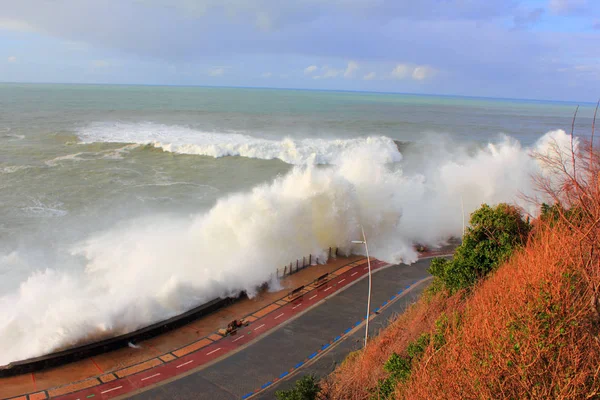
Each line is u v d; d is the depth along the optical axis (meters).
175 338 22.42
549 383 11.20
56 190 44.31
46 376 19.09
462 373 12.68
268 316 24.92
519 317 12.85
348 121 118.12
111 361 20.34
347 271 31.17
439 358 14.73
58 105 127.00
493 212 23.86
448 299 22.19
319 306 26.14
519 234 22.66
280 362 20.56
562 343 11.56
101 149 63.03
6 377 18.91
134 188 46.34
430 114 166.12
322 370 19.98
